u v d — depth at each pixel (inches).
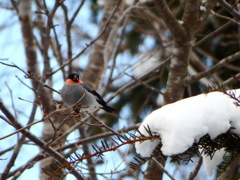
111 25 606.5
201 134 204.4
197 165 295.0
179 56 385.1
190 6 375.6
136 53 654.5
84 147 385.1
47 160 385.7
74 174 279.9
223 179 264.4
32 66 447.8
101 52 593.3
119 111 610.9
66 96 417.7
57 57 511.2
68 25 436.8
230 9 311.0
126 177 322.3
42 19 486.6
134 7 507.8
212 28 598.9
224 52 612.4
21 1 462.3
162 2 360.5
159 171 338.0
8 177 347.3
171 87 387.5
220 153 236.5
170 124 209.6
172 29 374.6
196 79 384.5
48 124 442.9
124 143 223.1
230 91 226.8
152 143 224.1
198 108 211.6
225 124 205.8
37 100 320.5
